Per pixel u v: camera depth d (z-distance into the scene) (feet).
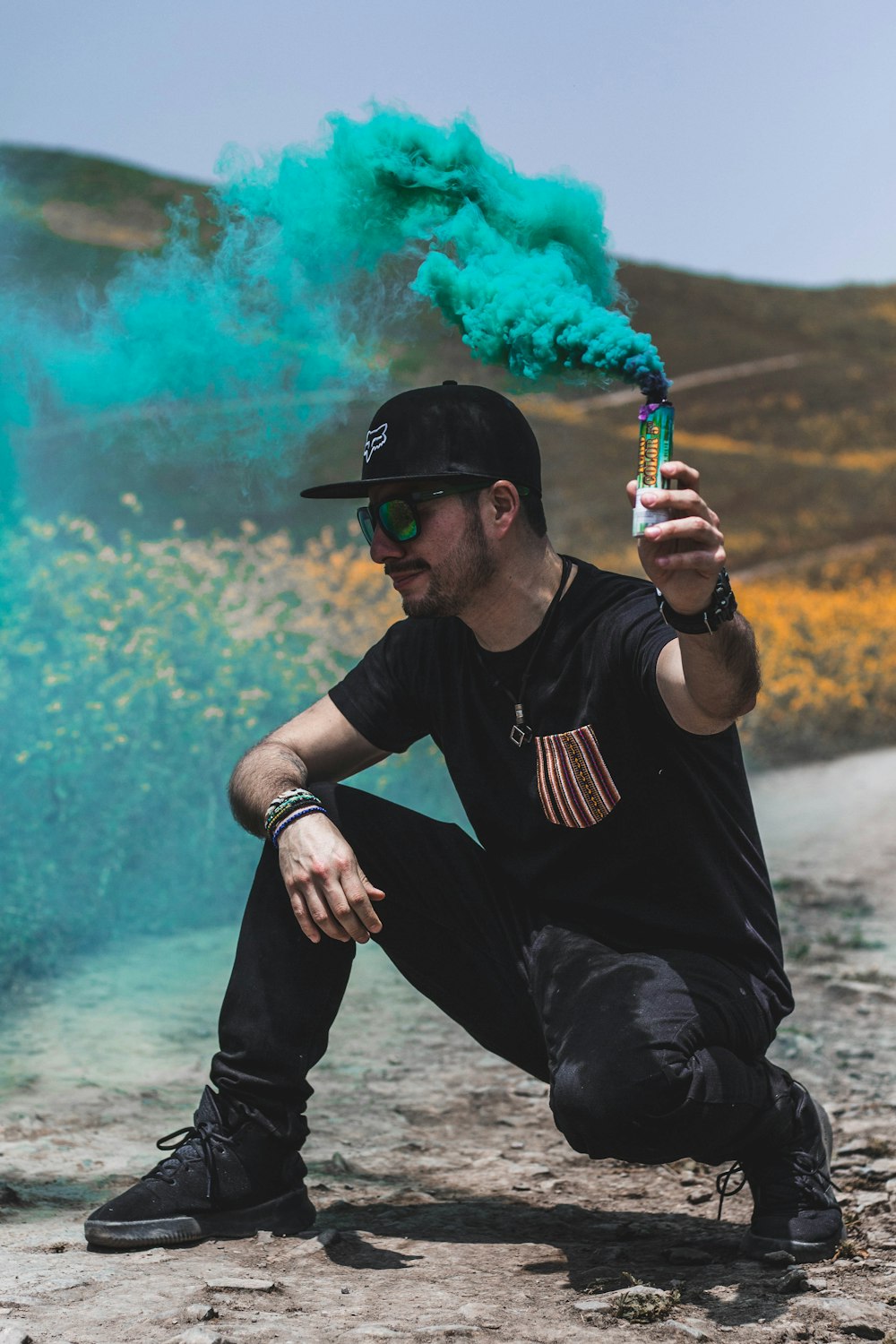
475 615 7.46
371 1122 11.25
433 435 7.27
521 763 7.50
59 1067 12.52
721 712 6.69
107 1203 7.89
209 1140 7.98
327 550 62.28
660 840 7.39
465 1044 13.79
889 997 15.44
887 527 84.89
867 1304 7.04
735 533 83.61
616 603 7.34
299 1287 7.23
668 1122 6.87
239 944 8.07
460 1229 8.49
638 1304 6.89
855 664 45.75
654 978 7.18
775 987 7.63
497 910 7.89
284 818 7.52
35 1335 6.42
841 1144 10.47
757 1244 7.78
